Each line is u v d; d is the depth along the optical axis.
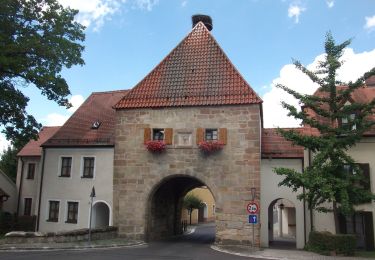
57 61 24.77
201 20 29.97
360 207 23.03
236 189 23.55
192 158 24.44
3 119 26.36
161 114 25.42
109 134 28.45
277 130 21.52
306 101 21.19
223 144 24.08
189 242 25.55
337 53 21.34
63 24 25.03
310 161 23.88
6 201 35.31
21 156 36.53
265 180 24.66
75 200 27.86
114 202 25.42
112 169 27.27
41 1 24.39
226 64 26.02
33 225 31.98
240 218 23.20
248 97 24.22
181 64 26.89
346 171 21.38
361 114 20.78
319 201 21.47
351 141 20.78
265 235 23.98
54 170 28.94
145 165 25.22
